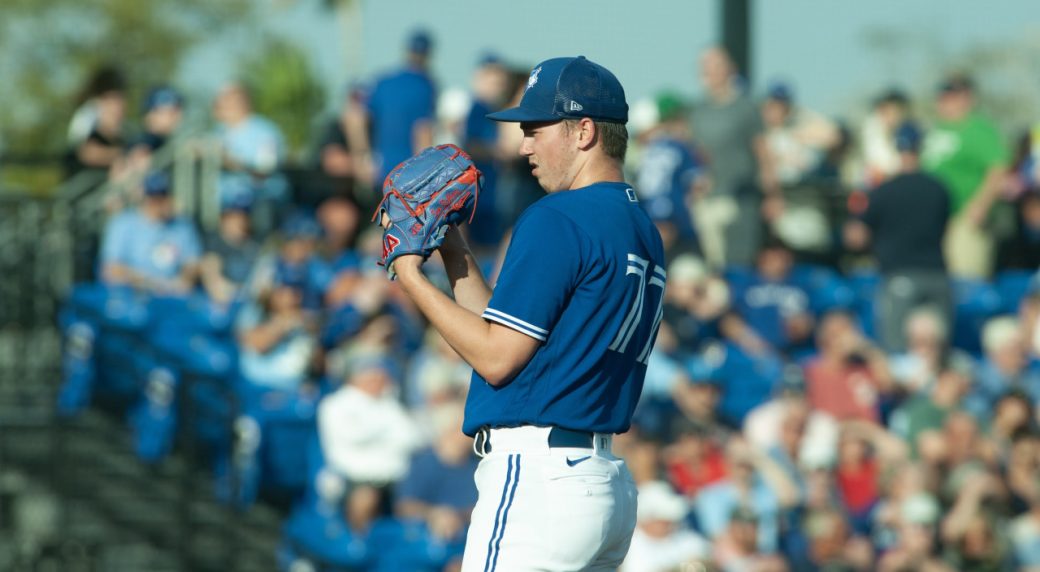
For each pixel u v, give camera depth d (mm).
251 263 41125
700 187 44562
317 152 46625
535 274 14125
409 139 41031
